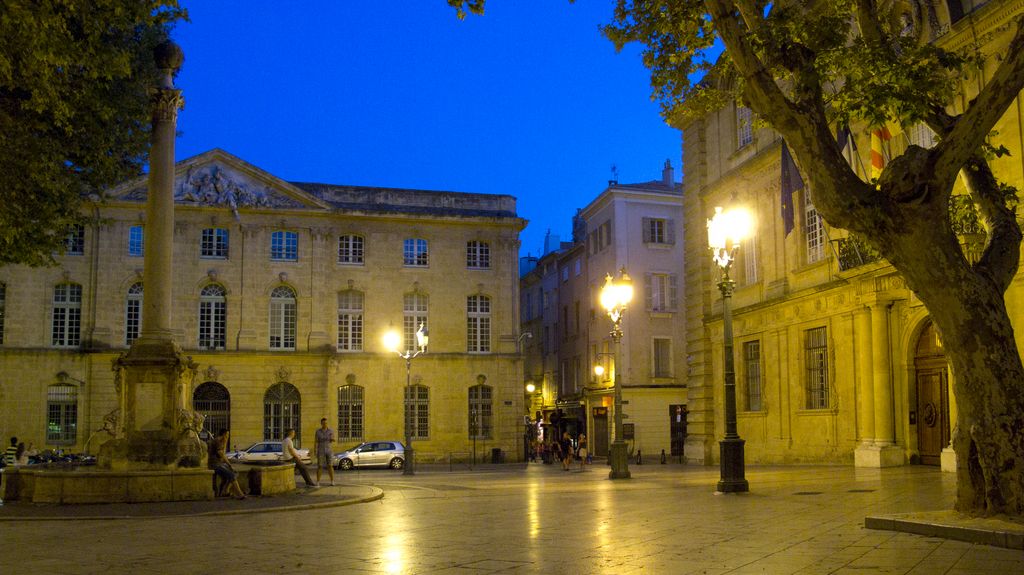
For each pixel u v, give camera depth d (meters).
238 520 13.70
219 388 46.56
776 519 12.24
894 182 10.32
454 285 50.59
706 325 35.09
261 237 47.78
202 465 17.80
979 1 21.44
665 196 53.75
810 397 28.66
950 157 10.13
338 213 48.75
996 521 9.79
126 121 20.73
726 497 16.27
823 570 8.01
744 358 32.50
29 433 43.44
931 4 22.69
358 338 49.03
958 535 9.59
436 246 50.59
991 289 10.34
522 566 8.57
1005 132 20.44
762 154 30.59
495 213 51.69
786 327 29.73
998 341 10.16
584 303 58.16
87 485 16.47
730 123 33.72
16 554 9.89
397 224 50.06
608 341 53.09
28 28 12.95
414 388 49.44
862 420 25.39
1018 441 9.95
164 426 17.84
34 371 43.84
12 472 17.45
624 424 50.47
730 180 33.16
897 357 24.59
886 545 9.41
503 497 18.19
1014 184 20.19
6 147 15.99
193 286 46.56
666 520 12.50
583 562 8.75
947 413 23.00
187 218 46.81
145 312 18.48
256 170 47.84
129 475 16.59
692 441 35.59
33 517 14.03
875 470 22.55
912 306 23.97
